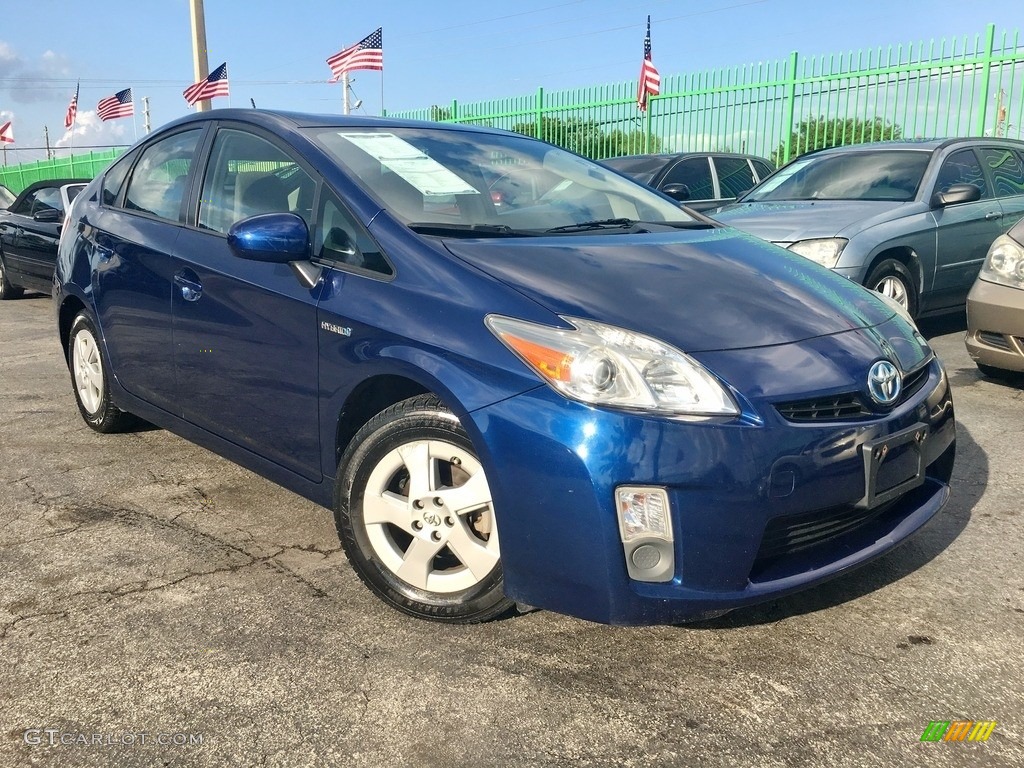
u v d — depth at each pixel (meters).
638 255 2.82
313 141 3.12
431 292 2.52
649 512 2.18
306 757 2.03
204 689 2.28
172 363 3.48
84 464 4.02
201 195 3.48
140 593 2.79
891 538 2.55
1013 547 3.13
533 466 2.22
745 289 2.69
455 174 3.18
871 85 10.99
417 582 2.60
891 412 2.50
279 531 3.29
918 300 6.43
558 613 2.45
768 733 2.12
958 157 6.95
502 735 2.11
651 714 2.20
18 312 8.98
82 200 4.37
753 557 2.25
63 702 2.22
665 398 2.20
